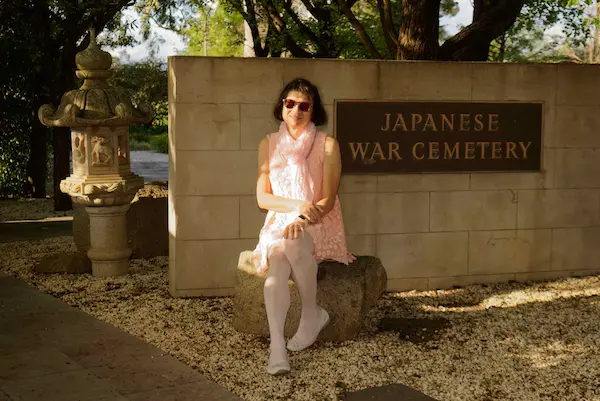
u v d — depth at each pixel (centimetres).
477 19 888
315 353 434
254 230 568
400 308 539
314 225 445
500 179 600
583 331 480
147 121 631
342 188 571
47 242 840
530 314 520
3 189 1355
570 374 400
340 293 452
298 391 374
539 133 604
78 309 530
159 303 549
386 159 576
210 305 543
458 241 598
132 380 384
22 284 611
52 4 1105
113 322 498
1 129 1291
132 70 1491
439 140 584
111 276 642
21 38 1206
